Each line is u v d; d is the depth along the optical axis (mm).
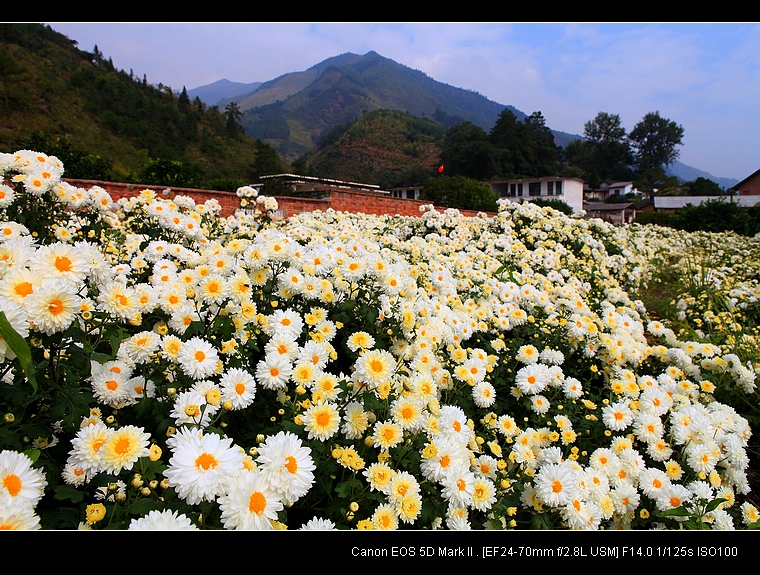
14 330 1169
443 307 3381
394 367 2104
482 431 2562
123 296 1803
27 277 1455
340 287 2768
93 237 3396
